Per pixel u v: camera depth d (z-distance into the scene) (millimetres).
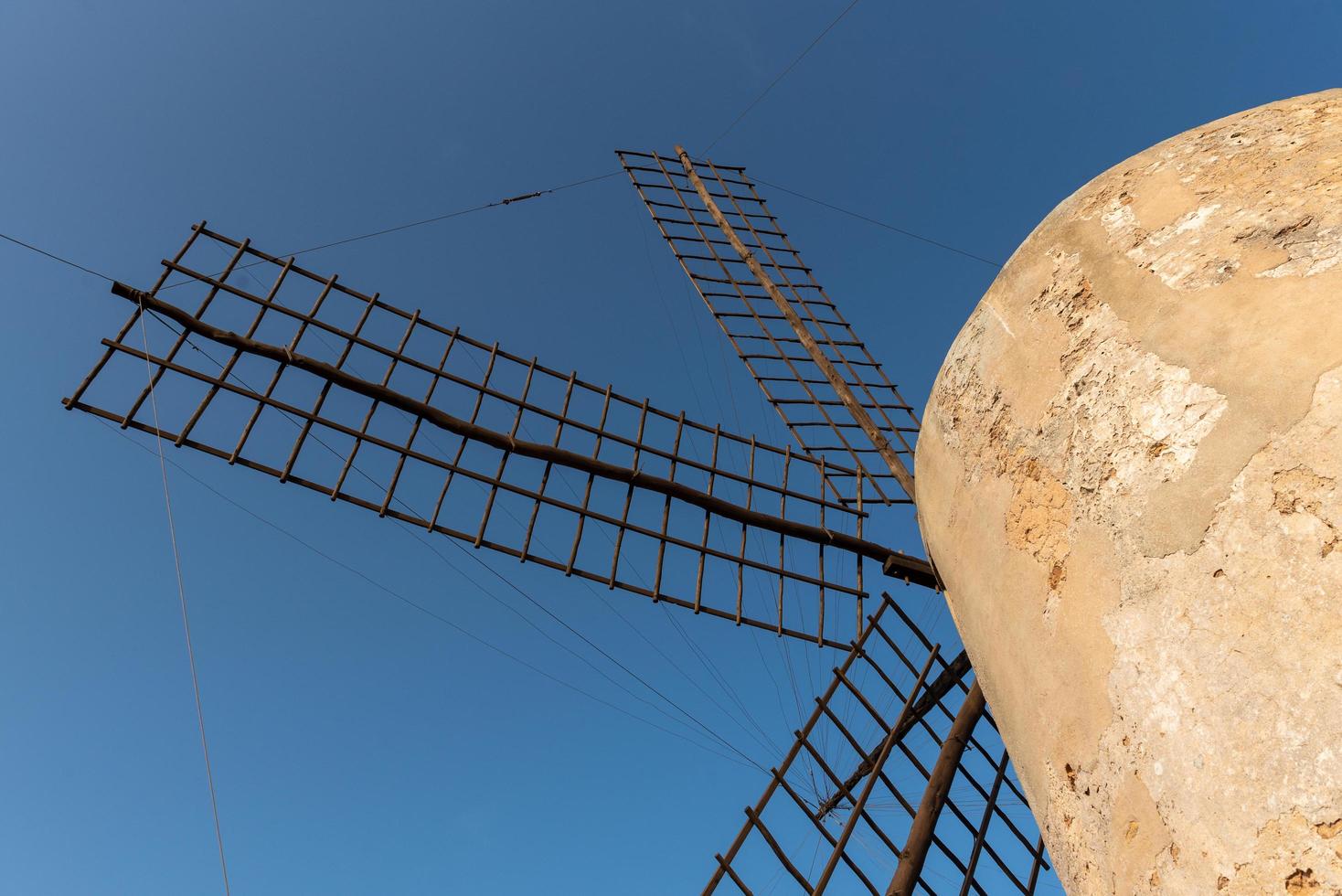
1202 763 1759
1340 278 1835
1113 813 2012
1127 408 2156
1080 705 2146
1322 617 1604
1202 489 1887
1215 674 1766
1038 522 2389
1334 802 1512
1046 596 2305
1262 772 1636
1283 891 1562
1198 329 2057
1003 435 2621
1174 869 1806
